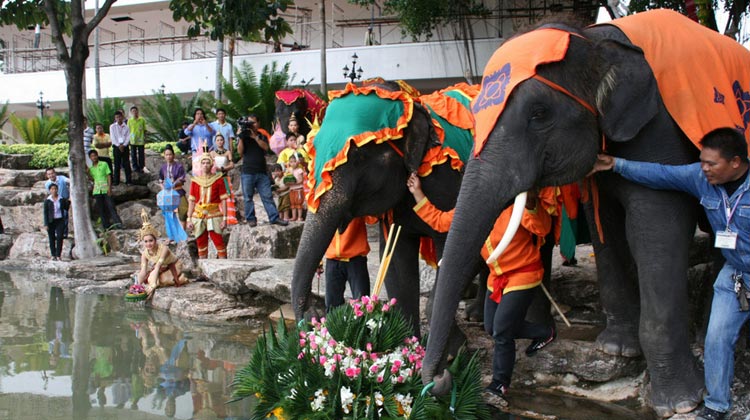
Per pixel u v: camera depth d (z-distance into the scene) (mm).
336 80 22562
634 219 4004
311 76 22875
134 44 28109
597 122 3803
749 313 3750
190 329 6977
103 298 8922
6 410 4543
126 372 5434
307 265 4559
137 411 4520
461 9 19672
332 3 24812
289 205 10984
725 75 4012
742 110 4102
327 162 4582
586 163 3768
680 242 3953
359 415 3719
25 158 17422
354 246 5285
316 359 3908
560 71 3689
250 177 9914
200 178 9984
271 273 7496
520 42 3797
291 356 4035
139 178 15336
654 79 3826
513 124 3625
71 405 4645
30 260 12609
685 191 3869
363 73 22109
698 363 4469
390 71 21844
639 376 4738
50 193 12406
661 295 3951
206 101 19969
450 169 4988
